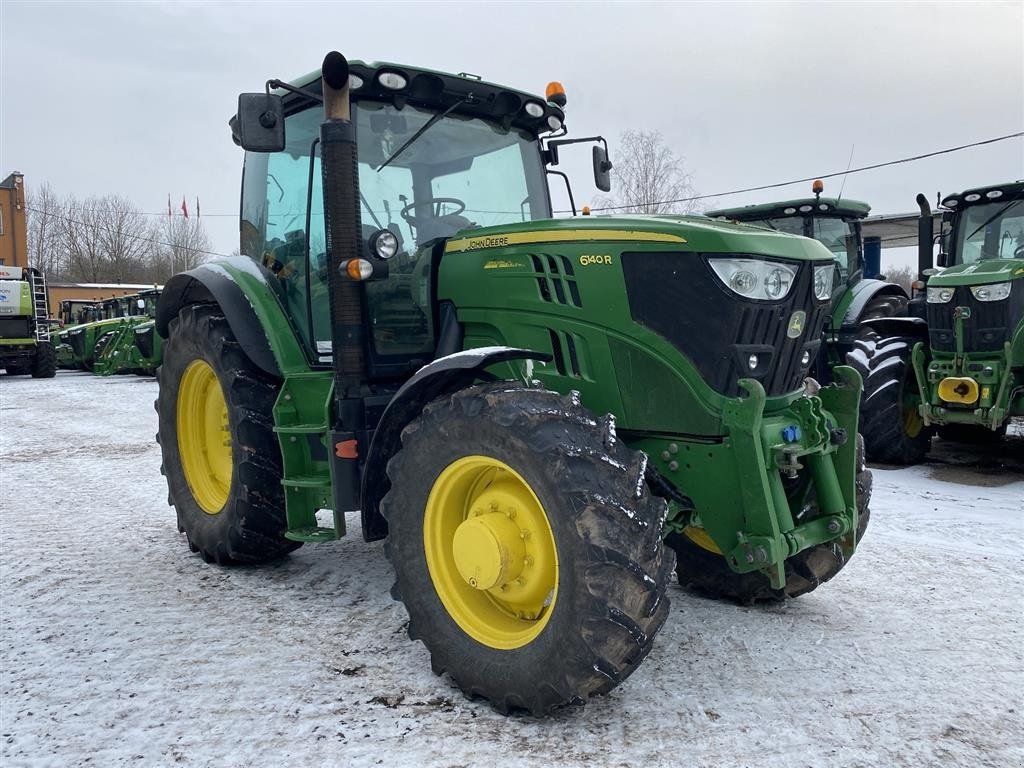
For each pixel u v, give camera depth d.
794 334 2.99
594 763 2.33
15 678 2.91
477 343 3.43
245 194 4.49
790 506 3.32
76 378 18.38
